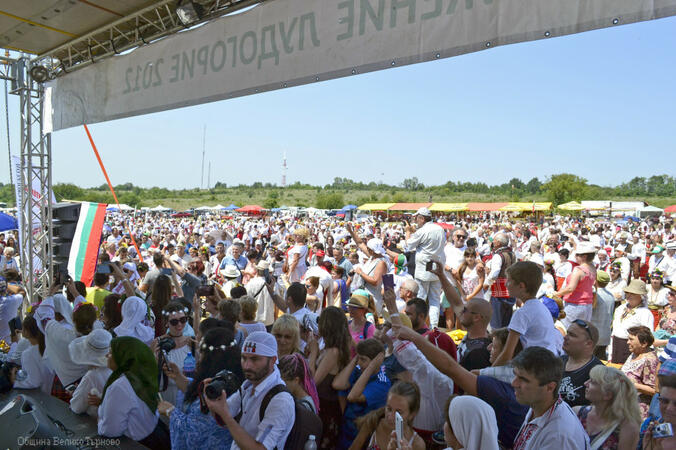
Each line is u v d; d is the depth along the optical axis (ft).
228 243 45.09
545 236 67.21
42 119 26.37
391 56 12.03
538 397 7.39
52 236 28.09
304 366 9.75
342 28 13.00
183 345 12.85
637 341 13.96
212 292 16.39
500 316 21.39
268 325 21.85
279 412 8.17
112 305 15.46
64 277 22.54
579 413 9.78
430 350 9.03
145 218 177.27
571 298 20.39
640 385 13.60
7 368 13.11
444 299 24.62
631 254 43.01
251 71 15.19
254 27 15.11
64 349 12.30
